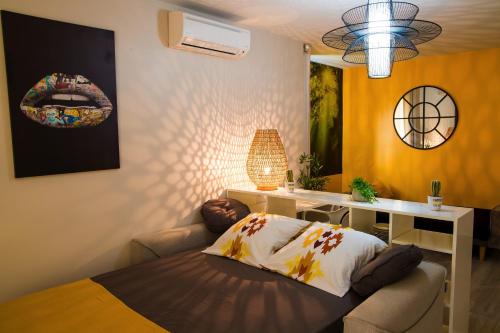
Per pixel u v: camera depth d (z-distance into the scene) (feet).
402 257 5.99
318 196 8.64
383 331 4.72
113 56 7.72
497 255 13.03
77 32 7.18
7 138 6.50
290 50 12.03
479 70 14.02
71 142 7.23
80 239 7.53
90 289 6.43
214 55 9.57
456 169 14.83
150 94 8.42
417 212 6.72
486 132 14.07
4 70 6.40
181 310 5.69
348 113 17.31
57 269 7.25
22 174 6.66
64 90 7.07
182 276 6.95
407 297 5.60
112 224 7.98
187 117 9.16
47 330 5.11
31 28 6.61
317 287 6.39
